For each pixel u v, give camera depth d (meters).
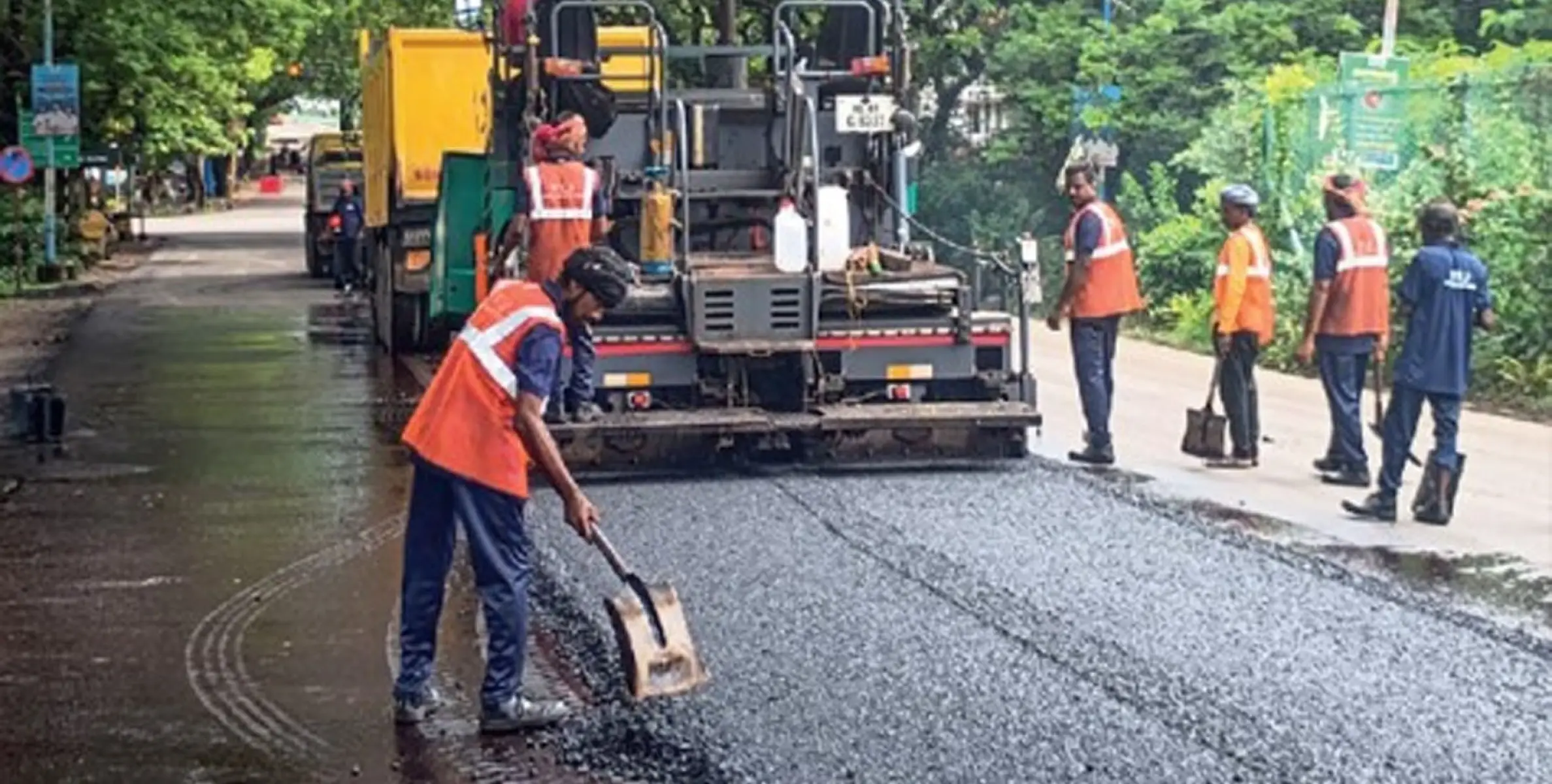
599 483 12.57
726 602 9.33
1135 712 7.55
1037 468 13.08
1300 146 20.84
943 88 28.91
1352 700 7.74
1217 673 8.10
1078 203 13.47
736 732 7.32
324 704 7.95
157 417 16.72
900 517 11.41
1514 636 8.72
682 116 14.04
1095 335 13.42
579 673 8.25
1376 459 13.89
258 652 8.77
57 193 40.69
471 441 7.37
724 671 8.14
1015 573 9.94
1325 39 25.44
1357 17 25.56
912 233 17.62
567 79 14.09
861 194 14.56
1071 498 11.99
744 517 11.41
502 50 15.07
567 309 7.52
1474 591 9.73
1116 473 13.16
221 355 22.31
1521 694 7.84
